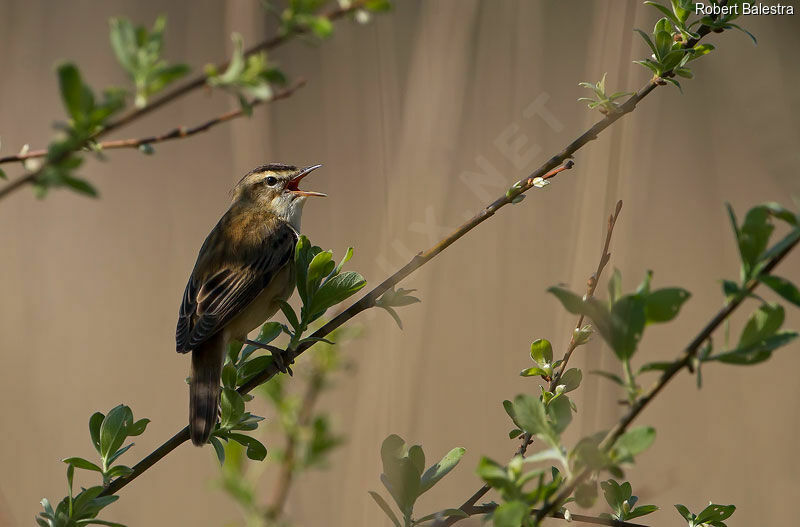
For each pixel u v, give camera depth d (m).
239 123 10.27
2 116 14.34
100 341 13.30
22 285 13.63
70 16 16.06
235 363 5.63
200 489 11.41
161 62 3.64
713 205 14.73
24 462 11.65
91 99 3.50
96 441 4.74
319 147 14.59
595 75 8.57
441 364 10.62
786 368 13.19
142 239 14.73
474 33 10.85
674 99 15.09
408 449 4.13
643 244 14.05
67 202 14.89
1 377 12.37
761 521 11.13
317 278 5.28
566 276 8.10
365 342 9.63
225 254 7.99
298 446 7.20
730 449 11.99
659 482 11.32
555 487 3.15
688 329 13.66
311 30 3.84
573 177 10.96
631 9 7.38
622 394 6.55
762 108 12.23
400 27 13.15
